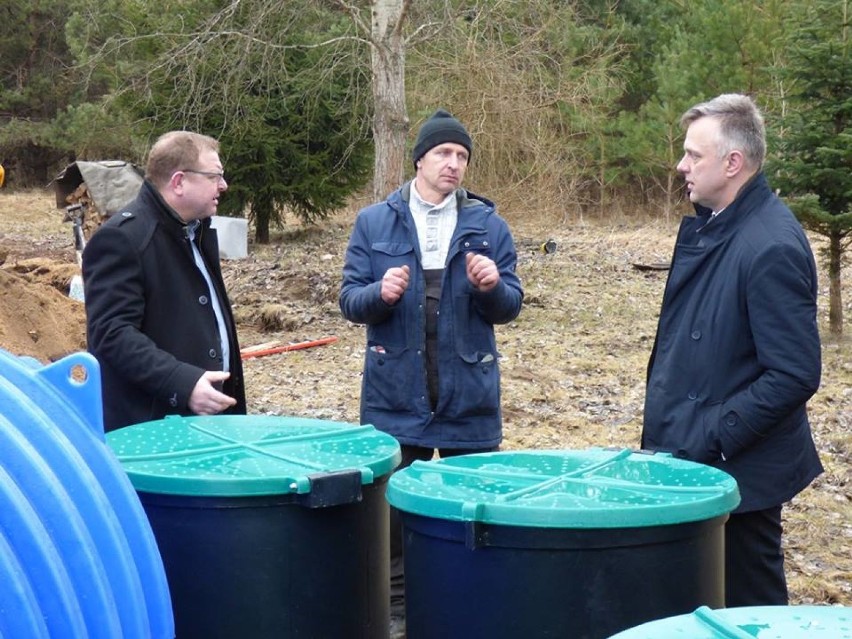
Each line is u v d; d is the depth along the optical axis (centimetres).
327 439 249
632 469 229
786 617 149
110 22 2042
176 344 341
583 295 1316
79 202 1345
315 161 1855
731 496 210
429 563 207
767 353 289
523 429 751
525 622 197
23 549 145
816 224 1028
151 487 213
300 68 1711
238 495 210
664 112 2111
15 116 3288
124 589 162
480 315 369
